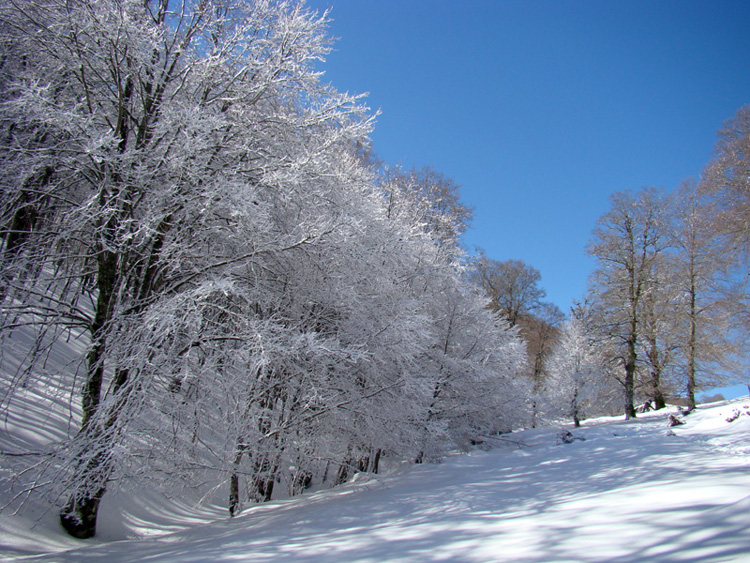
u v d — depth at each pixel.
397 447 7.98
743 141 15.85
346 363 7.52
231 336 6.34
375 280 8.14
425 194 15.37
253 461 7.05
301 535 4.95
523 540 3.55
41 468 5.38
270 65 7.39
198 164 6.38
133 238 6.35
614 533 3.32
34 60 7.07
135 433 5.50
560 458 10.50
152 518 7.38
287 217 7.62
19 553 5.12
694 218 19.95
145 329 5.78
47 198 7.41
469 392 11.48
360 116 8.05
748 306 16.48
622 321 23.11
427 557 3.37
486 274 32.50
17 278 6.29
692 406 19.58
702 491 4.50
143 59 6.56
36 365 6.73
